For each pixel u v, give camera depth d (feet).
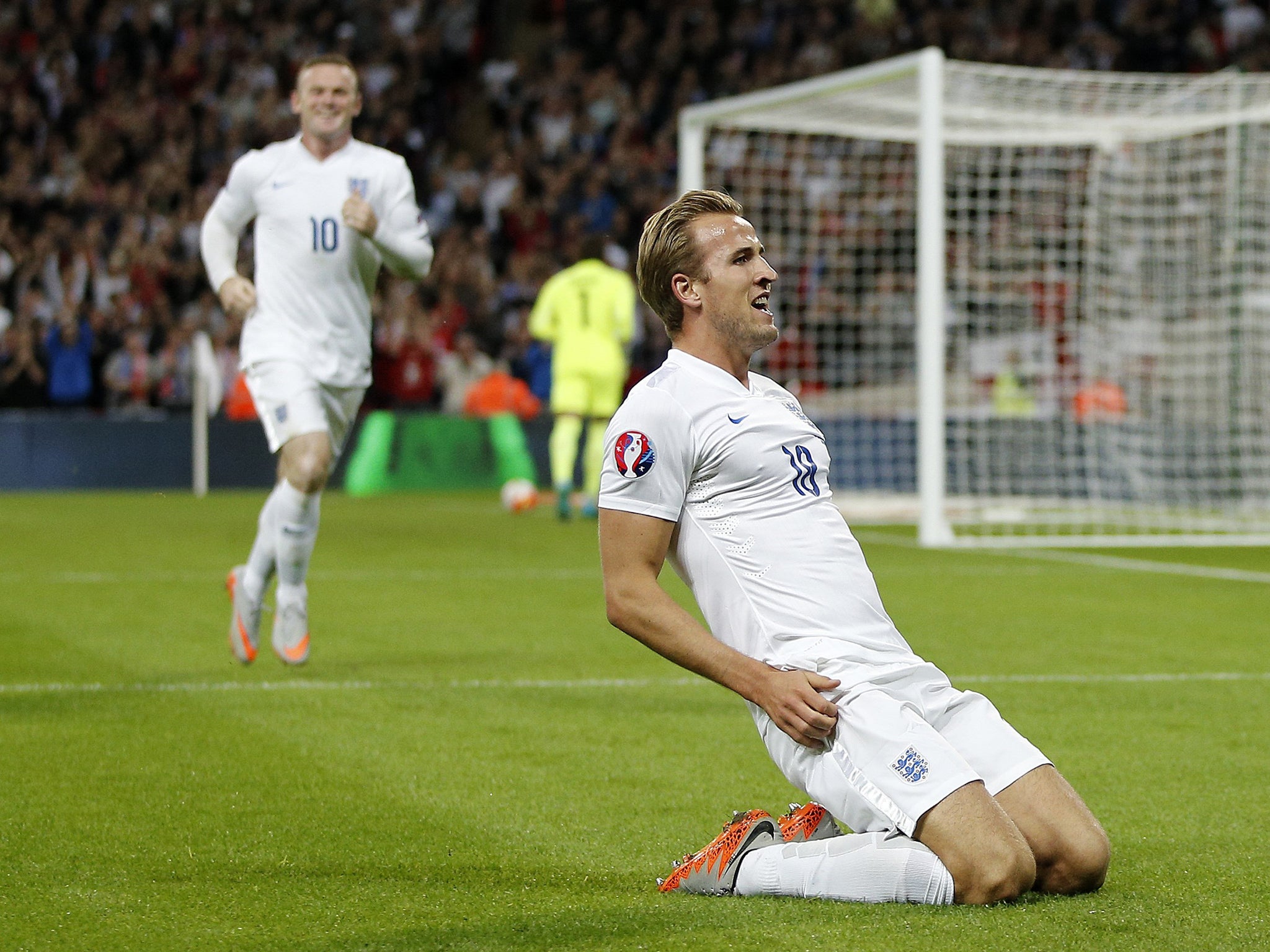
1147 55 116.37
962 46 117.70
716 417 15.44
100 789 19.86
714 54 121.80
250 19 121.39
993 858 14.33
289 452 27.96
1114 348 74.79
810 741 14.93
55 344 92.73
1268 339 68.03
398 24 124.26
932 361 55.72
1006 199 70.44
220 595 40.47
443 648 32.22
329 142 28.96
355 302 29.22
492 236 110.22
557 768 21.33
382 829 17.98
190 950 13.50
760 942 13.53
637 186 112.78
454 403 94.22
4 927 14.15
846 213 95.09
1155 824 18.56
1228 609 38.86
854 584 15.57
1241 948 13.46
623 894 15.34
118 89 116.57
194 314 94.68
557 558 50.80
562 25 125.90
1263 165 66.23
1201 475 72.23
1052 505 76.38
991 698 26.91
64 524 63.87
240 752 22.16
